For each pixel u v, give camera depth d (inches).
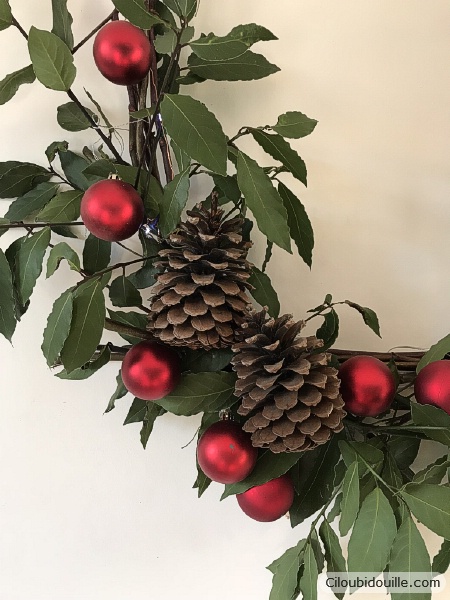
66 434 18.8
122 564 19.2
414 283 19.4
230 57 14.3
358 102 19.0
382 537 13.4
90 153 17.8
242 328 14.7
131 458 19.0
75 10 18.0
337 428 14.1
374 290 19.3
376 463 14.9
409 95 19.1
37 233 15.7
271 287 16.9
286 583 15.6
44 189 17.7
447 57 19.1
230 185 17.0
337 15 18.8
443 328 19.5
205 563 19.3
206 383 15.4
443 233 19.4
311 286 19.2
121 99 18.4
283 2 18.6
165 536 19.2
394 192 19.2
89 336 14.1
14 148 18.3
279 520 19.4
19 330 18.5
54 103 18.2
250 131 15.8
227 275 14.9
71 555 19.1
